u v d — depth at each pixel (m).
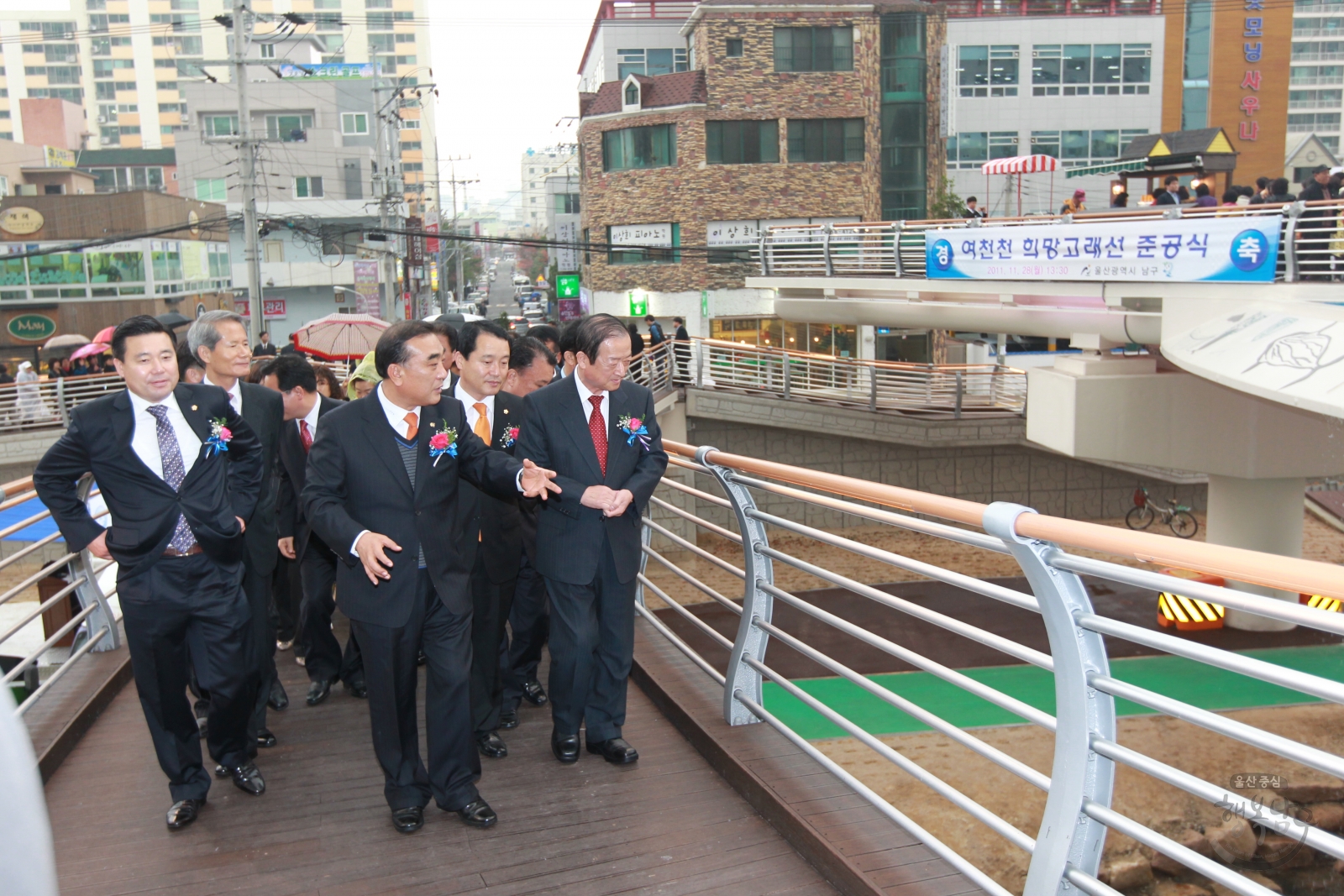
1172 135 19.11
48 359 30.97
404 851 3.35
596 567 3.89
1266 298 9.86
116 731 4.46
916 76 30.19
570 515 3.87
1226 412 12.48
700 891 3.05
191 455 3.45
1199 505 20.62
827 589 16.08
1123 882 7.28
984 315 14.30
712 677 4.57
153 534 3.38
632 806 3.62
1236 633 13.59
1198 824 7.58
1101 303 12.36
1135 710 10.12
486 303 78.25
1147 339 11.73
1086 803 2.22
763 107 29.55
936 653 12.38
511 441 4.33
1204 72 36.72
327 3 88.12
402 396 3.40
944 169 31.05
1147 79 34.06
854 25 29.59
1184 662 11.88
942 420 19.48
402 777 3.50
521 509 4.12
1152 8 34.72
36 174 47.06
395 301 42.28
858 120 29.97
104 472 3.37
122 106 89.19
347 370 21.78
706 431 20.02
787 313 18.78
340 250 43.50
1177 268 10.75
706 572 17.77
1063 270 12.38
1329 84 78.88
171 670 3.48
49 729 4.21
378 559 3.25
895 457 20.16
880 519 2.89
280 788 3.88
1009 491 20.31
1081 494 20.39
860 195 30.06
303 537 4.92
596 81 40.00
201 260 37.44
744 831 3.40
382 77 45.81
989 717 9.93
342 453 3.38
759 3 29.59
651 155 30.48
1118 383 12.37
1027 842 2.37
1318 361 8.48
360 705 4.86
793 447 20.06
